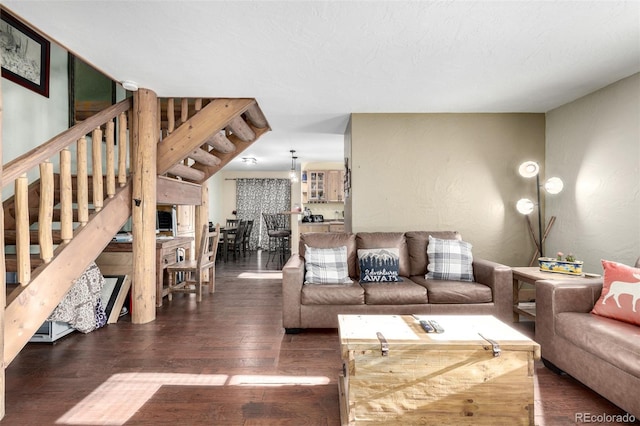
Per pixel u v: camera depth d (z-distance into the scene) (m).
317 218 7.15
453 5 1.88
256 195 9.34
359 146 3.88
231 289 4.50
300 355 2.40
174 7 1.90
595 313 2.01
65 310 2.62
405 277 3.31
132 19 2.01
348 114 3.96
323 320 2.82
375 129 3.88
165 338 2.73
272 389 1.95
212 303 3.80
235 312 3.46
